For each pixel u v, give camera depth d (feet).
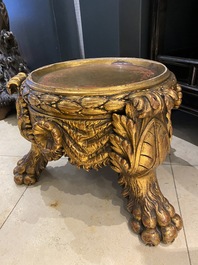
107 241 2.01
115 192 2.57
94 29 3.85
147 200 1.97
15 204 2.48
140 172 1.85
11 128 4.20
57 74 2.28
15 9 4.65
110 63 2.62
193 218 2.16
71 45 4.63
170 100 1.64
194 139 3.41
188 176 2.71
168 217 1.92
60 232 2.12
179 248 1.90
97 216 2.27
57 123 1.78
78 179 2.81
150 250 1.91
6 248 2.01
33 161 2.68
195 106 3.13
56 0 4.08
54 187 2.69
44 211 2.37
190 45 3.63
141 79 1.97
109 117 1.67
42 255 1.93
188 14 3.39
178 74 3.26
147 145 1.71
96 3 3.58
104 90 1.60
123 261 1.84
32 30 4.64
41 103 1.72
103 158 1.85
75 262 1.86
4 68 4.44
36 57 4.93
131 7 3.06
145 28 3.17
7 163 3.16
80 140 1.77
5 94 4.37
